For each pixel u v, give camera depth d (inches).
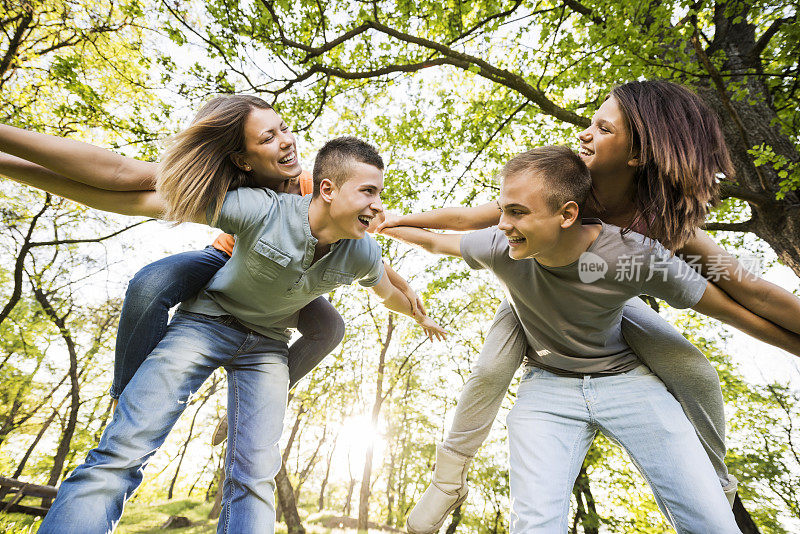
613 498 467.8
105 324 551.8
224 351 63.7
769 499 484.4
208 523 572.7
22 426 550.6
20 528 316.2
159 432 55.1
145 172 56.9
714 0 137.9
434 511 71.5
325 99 261.7
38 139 52.0
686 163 49.0
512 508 56.0
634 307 64.9
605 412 59.3
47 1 289.1
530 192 48.1
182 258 65.3
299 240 57.7
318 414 803.4
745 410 526.6
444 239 67.1
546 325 61.4
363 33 255.6
